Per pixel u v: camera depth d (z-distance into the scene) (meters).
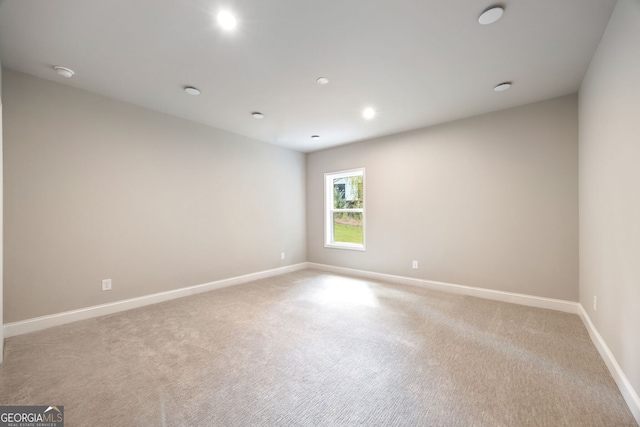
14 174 2.35
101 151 2.85
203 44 2.00
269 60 2.21
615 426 1.34
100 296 2.83
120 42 1.97
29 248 2.42
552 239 2.95
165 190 3.37
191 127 3.64
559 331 2.41
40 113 2.48
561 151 2.88
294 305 3.15
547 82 2.59
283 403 1.51
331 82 2.59
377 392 1.61
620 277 1.65
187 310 3.00
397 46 2.03
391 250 4.27
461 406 1.49
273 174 4.80
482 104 3.09
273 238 4.78
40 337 2.31
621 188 1.62
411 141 4.02
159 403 1.51
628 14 1.48
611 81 1.75
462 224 3.56
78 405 1.49
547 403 1.50
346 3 1.60
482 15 1.70
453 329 2.48
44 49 2.05
